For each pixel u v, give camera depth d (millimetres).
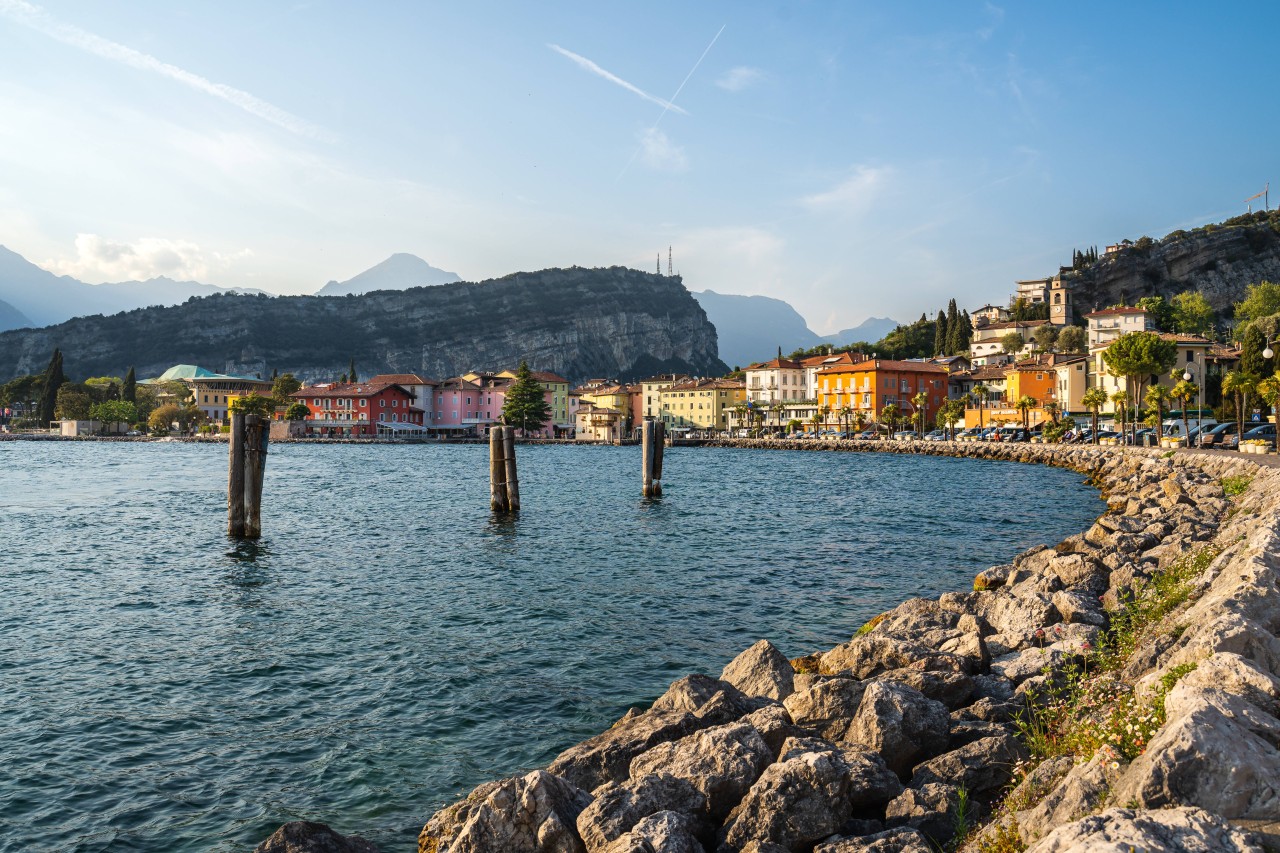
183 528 43062
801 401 186000
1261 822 5582
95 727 15570
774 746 10328
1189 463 54781
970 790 9016
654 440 59625
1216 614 10477
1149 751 6273
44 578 29734
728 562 32938
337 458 119938
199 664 19375
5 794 12992
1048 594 16906
